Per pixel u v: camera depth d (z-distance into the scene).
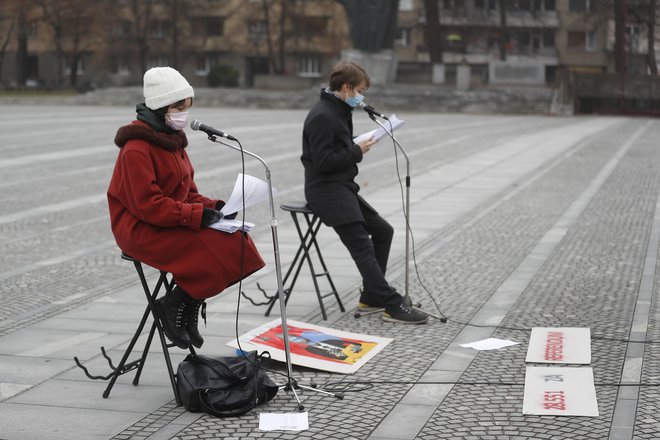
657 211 13.98
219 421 5.28
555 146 26.59
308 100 52.78
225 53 85.50
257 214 13.60
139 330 5.68
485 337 7.08
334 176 7.36
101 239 11.66
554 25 82.50
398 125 7.41
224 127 32.16
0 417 5.36
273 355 6.37
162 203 5.34
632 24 61.78
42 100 56.31
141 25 78.69
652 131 34.47
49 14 74.38
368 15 52.47
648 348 6.71
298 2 78.00
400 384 5.92
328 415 5.37
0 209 14.02
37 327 7.44
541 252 10.66
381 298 7.52
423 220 13.16
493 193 16.23
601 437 4.94
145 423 5.25
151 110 5.50
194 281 5.42
